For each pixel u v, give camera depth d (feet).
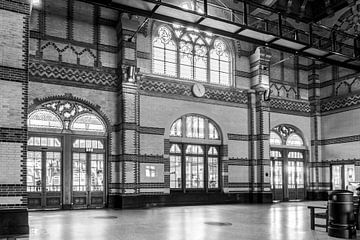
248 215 49.78
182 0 67.92
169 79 67.72
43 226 39.19
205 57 72.84
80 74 60.75
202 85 70.69
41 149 57.52
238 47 75.87
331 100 80.18
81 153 60.29
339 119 78.18
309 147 82.12
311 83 83.20
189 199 67.67
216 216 48.52
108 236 32.68
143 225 39.78
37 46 57.98
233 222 42.39
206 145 71.20
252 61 76.28
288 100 80.69
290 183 79.36
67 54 60.23
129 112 61.57
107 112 62.28
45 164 57.67
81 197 59.62
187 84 69.46
